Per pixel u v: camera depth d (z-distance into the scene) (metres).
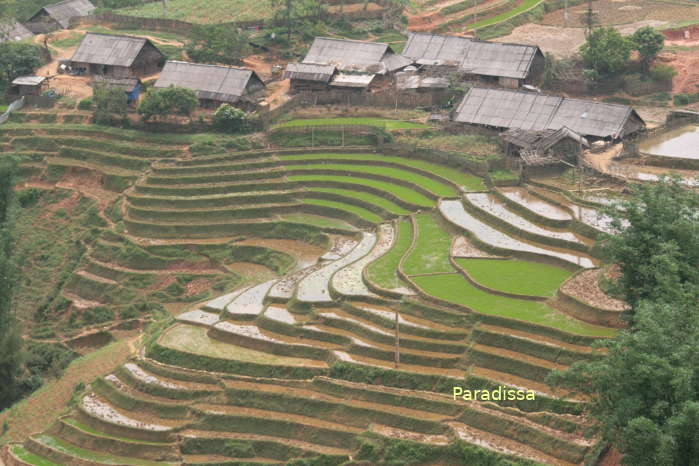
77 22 196.75
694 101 154.12
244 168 145.50
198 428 92.00
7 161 115.56
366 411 89.25
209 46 173.25
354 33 184.38
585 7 196.25
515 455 80.44
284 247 130.88
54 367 115.56
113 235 136.88
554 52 171.75
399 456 83.88
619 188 121.69
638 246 83.94
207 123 153.38
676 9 190.25
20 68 167.25
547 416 83.31
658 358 66.81
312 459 85.62
